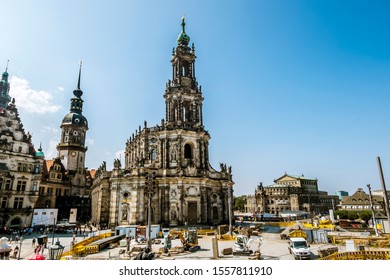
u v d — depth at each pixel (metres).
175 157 68.62
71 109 114.31
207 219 66.56
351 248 31.80
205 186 66.81
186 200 64.12
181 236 37.59
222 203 71.50
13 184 65.81
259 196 151.50
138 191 63.19
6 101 107.75
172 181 64.69
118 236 46.12
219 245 41.94
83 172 108.00
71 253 33.81
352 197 126.94
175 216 62.62
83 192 105.69
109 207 70.31
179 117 72.12
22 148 68.94
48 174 93.31
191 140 71.00
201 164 70.19
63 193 98.19
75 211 62.50
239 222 85.56
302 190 166.12
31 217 67.31
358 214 94.56
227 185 73.06
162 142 70.00
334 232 52.66
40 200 88.25
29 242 47.19
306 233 44.97
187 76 77.81
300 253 30.19
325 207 170.88
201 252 35.66
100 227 67.94
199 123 74.62
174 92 74.19
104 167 74.00
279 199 156.50
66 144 106.50
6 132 66.81
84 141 112.06
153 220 62.81
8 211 63.53
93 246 36.09
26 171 68.38
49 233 59.38
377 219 68.88
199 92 76.19
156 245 42.03
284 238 48.84
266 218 100.81
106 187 71.62
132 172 64.31
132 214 61.50
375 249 36.34
